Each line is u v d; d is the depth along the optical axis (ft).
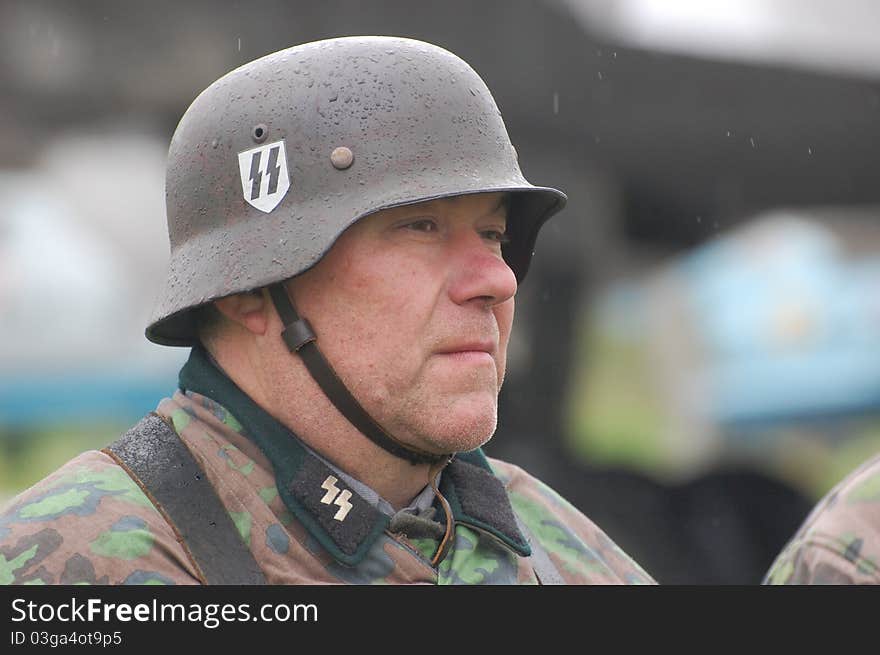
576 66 74.69
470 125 24.11
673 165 83.20
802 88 85.30
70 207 63.16
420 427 22.79
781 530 72.95
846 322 80.64
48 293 60.70
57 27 63.82
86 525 21.50
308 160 23.21
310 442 23.34
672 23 79.82
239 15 66.33
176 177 24.48
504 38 71.46
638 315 79.82
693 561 68.69
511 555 24.57
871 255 84.64
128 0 64.75
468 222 23.61
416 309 22.71
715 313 80.64
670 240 85.76
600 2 74.74
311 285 23.08
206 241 23.90
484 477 25.02
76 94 64.49
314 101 23.45
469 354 22.95
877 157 88.84
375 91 23.56
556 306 74.02
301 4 66.80
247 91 23.90
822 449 78.74
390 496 23.93
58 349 60.49
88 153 64.44
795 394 78.59
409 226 23.17
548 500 27.94
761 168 86.94
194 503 22.31
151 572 21.35
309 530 22.50
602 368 77.66
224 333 24.11
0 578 21.06
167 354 63.26
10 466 58.95
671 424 76.23
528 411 72.08
